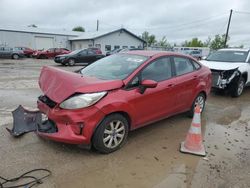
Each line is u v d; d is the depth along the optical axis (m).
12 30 36.38
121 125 4.00
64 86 3.71
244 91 9.67
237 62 8.84
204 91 5.83
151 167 3.59
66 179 3.22
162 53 4.87
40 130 3.86
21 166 3.44
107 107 3.66
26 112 4.80
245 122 5.87
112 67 4.55
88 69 4.87
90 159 3.72
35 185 3.07
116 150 4.02
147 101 4.29
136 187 3.13
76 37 41.00
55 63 22.39
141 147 4.20
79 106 3.50
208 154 4.09
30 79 10.84
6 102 6.55
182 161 3.80
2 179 3.15
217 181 3.33
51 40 40.12
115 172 3.43
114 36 38.34
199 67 5.78
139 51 5.07
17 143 4.07
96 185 3.14
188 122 5.52
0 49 26.44
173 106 4.98
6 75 12.11
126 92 3.94
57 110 3.62
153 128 5.09
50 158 3.68
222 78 8.12
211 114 6.38
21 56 27.66
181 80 5.03
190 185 3.21
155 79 4.51
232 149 4.33
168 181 3.28
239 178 3.42
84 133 3.57
